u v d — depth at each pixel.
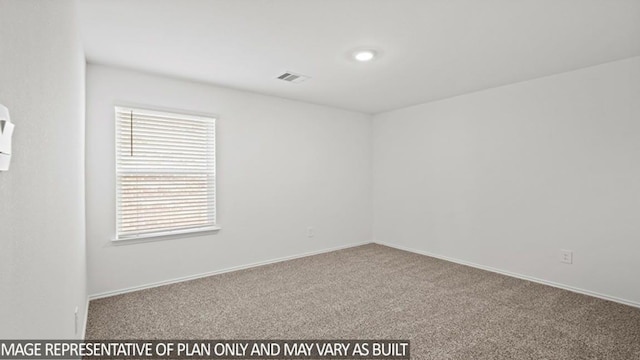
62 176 1.39
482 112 4.05
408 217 4.99
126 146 3.28
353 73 3.38
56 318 1.23
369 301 3.05
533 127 3.58
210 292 3.28
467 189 4.22
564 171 3.35
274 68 3.22
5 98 0.67
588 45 2.65
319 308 2.90
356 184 5.34
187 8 2.08
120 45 2.66
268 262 4.33
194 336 2.42
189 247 3.68
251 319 2.69
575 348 2.23
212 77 3.51
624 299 2.98
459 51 2.78
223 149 3.91
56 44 1.25
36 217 0.93
